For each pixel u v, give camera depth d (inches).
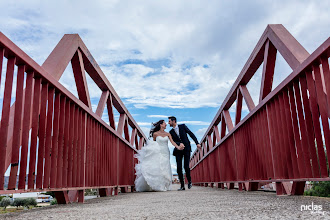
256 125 139.9
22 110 75.9
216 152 291.6
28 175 82.0
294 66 98.8
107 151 182.5
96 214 69.9
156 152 259.9
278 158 110.9
